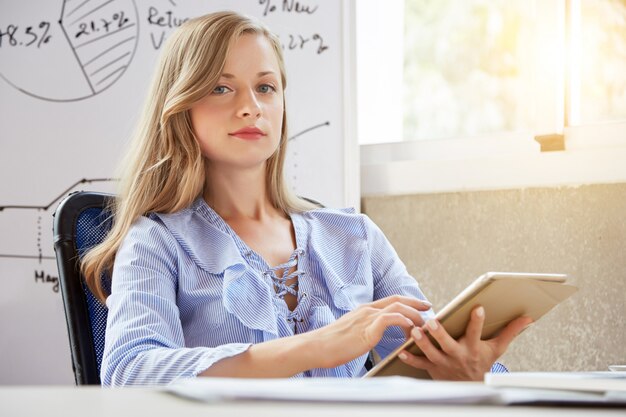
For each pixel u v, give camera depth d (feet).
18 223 7.29
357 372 4.48
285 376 3.55
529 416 1.46
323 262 4.67
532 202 6.36
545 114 6.34
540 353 6.23
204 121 4.65
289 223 4.96
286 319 4.43
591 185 6.12
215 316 4.34
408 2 7.45
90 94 7.31
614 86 6.26
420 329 3.43
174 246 4.45
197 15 7.23
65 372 7.11
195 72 4.63
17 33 7.47
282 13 7.11
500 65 6.93
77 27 7.40
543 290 3.47
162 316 4.12
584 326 6.08
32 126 7.37
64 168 7.29
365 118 7.55
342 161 6.90
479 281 3.22
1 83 7.43
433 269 6.79
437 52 7.28
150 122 4.83
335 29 6.98
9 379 7.20
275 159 5.04
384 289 5.01
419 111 7.36
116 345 3.88
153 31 7.27
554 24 6.34
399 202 6.98
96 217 4.74
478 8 7.06
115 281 4.29
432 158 7.07
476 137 6.89
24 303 7.22
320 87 6.97
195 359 3.58
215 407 1.57
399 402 1.63
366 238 5.01
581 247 6.13
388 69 7.53
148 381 3.60
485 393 1.68
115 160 7.22
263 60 4.75
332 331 3.61
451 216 6.72
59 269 4.51
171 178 4.72
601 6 6.31
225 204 4.82
